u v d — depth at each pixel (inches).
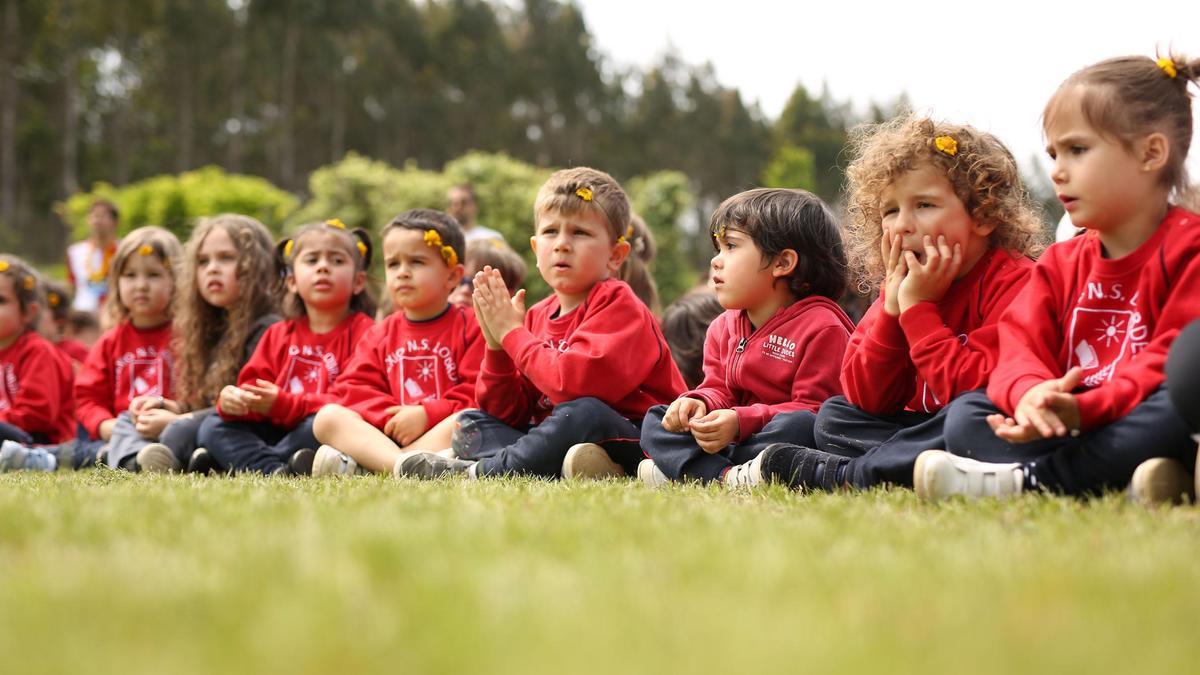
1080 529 70.7
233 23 2044.8
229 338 199.9
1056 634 41.5
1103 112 99.1
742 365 142.6
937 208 113.7
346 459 154.3
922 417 118.6
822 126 2792.8
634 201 811.4
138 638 40.4
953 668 36.8
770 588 48.9
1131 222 101.2
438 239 178.7
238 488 103.3
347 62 2311.8
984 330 111.1
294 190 2214.6
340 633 40.3
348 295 193.8
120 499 88.6
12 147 1534.2
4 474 159.5
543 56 2583.7
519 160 2559.1
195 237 203.6
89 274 425.1
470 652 37.8
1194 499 88.4
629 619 42.2
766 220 141.5
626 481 135.0
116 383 216.5
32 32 1561.3
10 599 47.8
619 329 148.3
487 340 153.8
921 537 67.2
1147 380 92.7
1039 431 91.1
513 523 68.9
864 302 191.6
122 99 1875.0
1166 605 47.5
